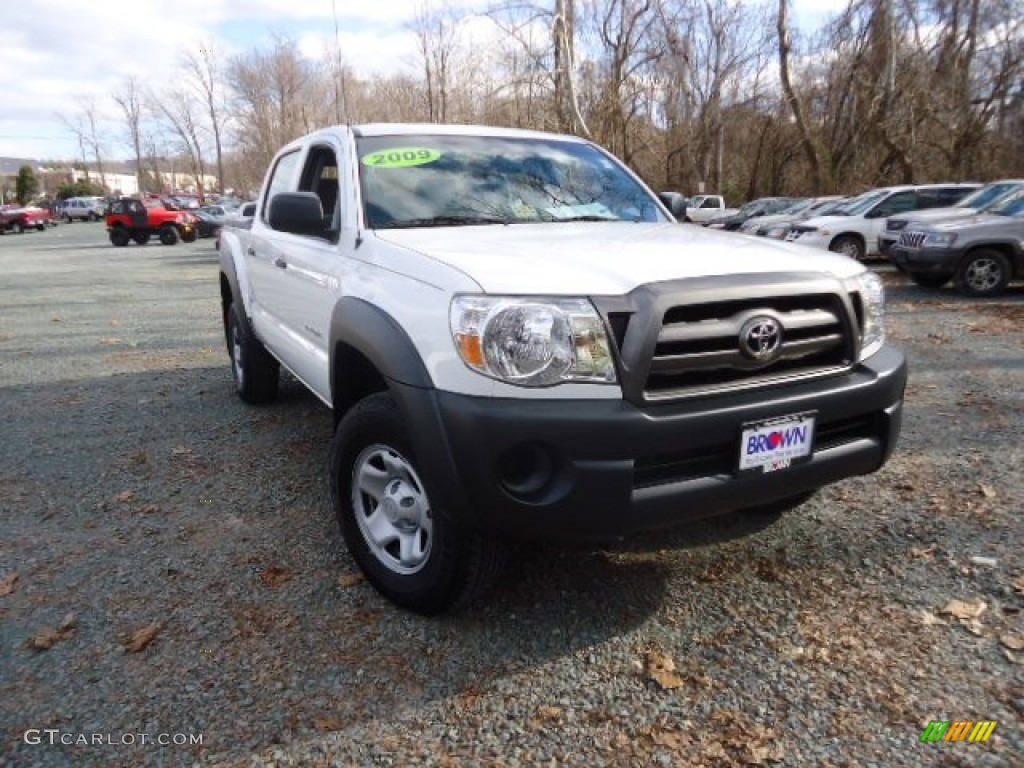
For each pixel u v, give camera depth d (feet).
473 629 8.51
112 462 14.20
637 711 7.21
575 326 7.14
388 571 8.92
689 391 7.46
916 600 8.94
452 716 7.17
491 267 7.70
